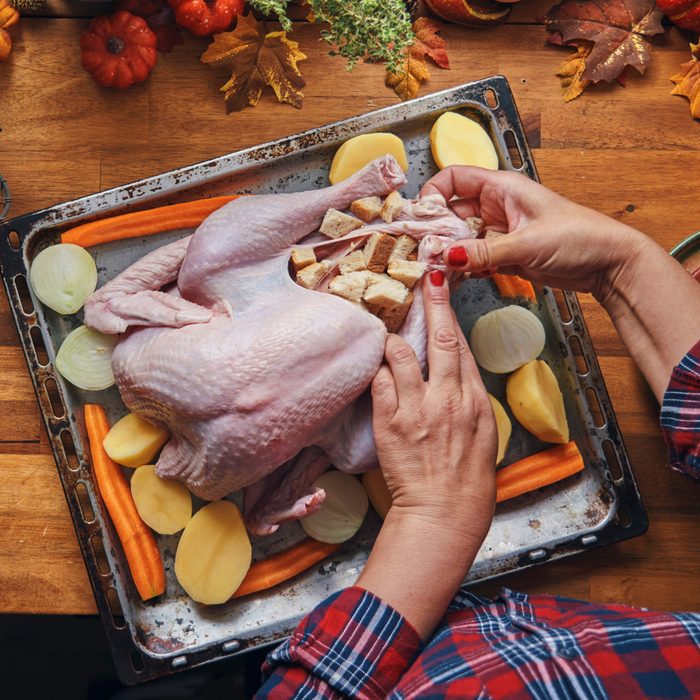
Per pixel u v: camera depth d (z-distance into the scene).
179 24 1.05
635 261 0.87
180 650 1.00
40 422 1.04
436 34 1.07
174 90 1.06
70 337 1.01
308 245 0.96
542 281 0.96
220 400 0.89
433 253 0.94
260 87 1.06
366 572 0.82
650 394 1.07
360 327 0.91
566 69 1.08
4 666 1.05
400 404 0.87
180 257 0.98
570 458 1.04
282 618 1.02
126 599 1.00
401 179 0.96
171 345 0.92
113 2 1.05
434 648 0.74
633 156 1.08
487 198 0.96
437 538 0.83
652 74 1.08
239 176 1.03
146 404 0.95
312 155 1.04
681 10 1.05
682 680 0.68
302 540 1.04
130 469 1.03
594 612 0.73
